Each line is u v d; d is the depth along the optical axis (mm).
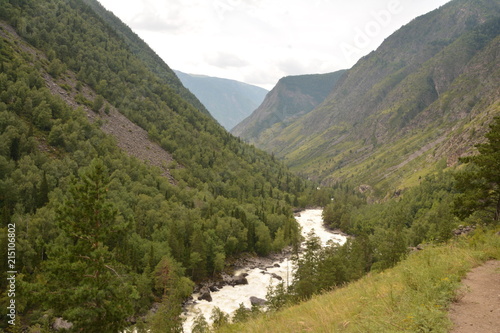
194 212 123250
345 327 10508
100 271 22781
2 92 132875
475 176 29391
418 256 21516
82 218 23078
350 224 158125
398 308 10438
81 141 135500
